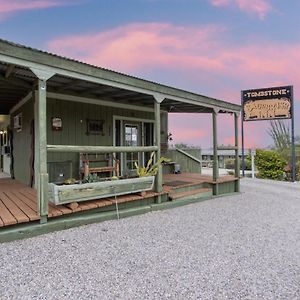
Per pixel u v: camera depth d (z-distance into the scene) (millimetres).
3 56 3586
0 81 5301
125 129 8203
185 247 3582
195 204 6414
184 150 10359
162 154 9555
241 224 4750
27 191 6082
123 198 5152
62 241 3701
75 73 4340
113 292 2475
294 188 9570
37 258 3145
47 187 4035
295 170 12234
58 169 6527
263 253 3441
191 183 7172
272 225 4738
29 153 6910
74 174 6852
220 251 3475
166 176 8781
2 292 2434
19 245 3537
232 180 8039
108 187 4824
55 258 3152
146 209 5402
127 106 8211
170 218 5039
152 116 9039
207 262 3139
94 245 3578
